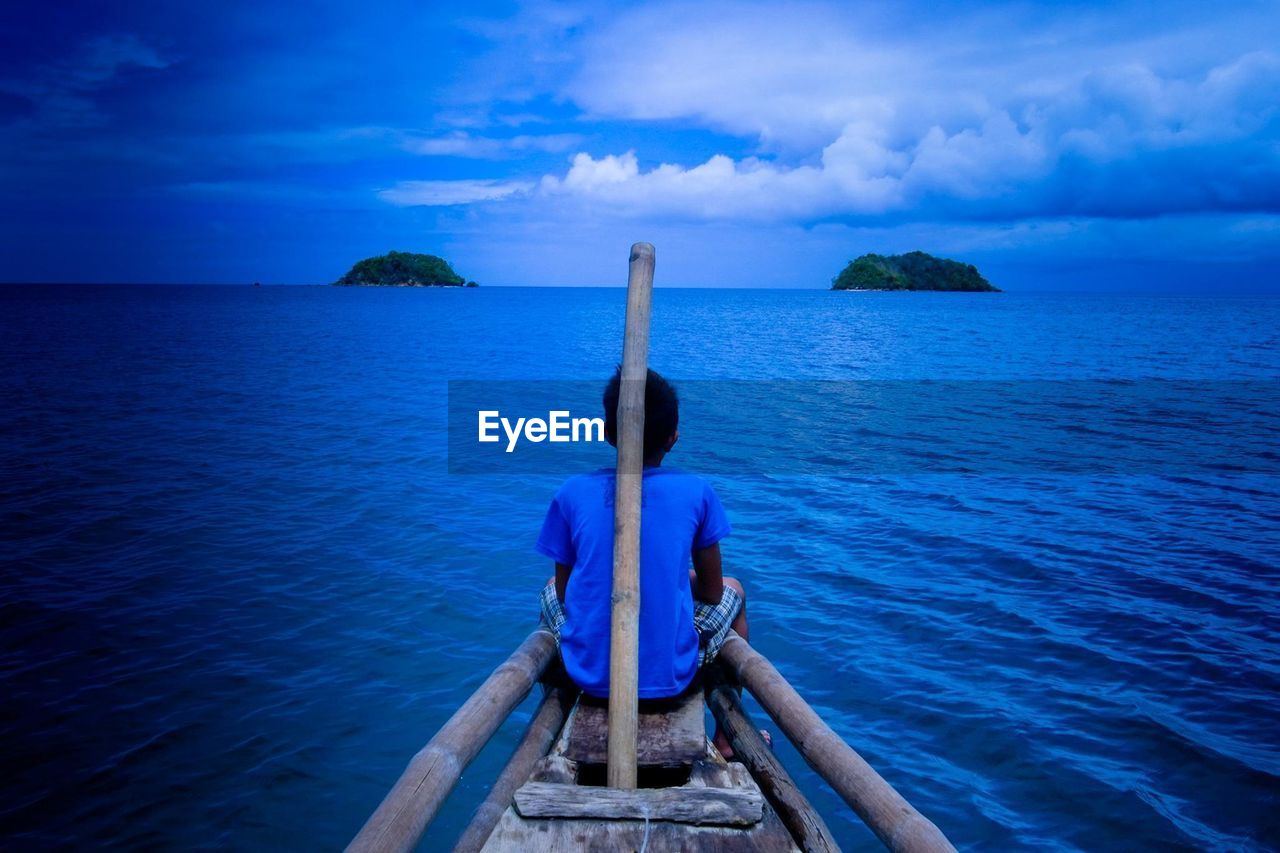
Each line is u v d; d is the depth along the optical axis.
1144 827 4.09
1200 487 11.43
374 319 72.25
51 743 4.80
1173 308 129.00
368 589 7.14
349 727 5.01
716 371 29.69
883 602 6.90
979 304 152.50
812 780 4.69
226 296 182.75
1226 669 5.68
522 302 148.12
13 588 7.07
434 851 4.07
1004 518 9.66
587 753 2.36
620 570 2.47
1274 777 4.46
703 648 2.96
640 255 2.73
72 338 42.62
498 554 8.10
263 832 4.11
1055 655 5.91
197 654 5.90
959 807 4.24
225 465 12.18
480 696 2.32
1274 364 33.25
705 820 1.97
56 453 13.01
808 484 11.47
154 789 4.41
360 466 12.24
